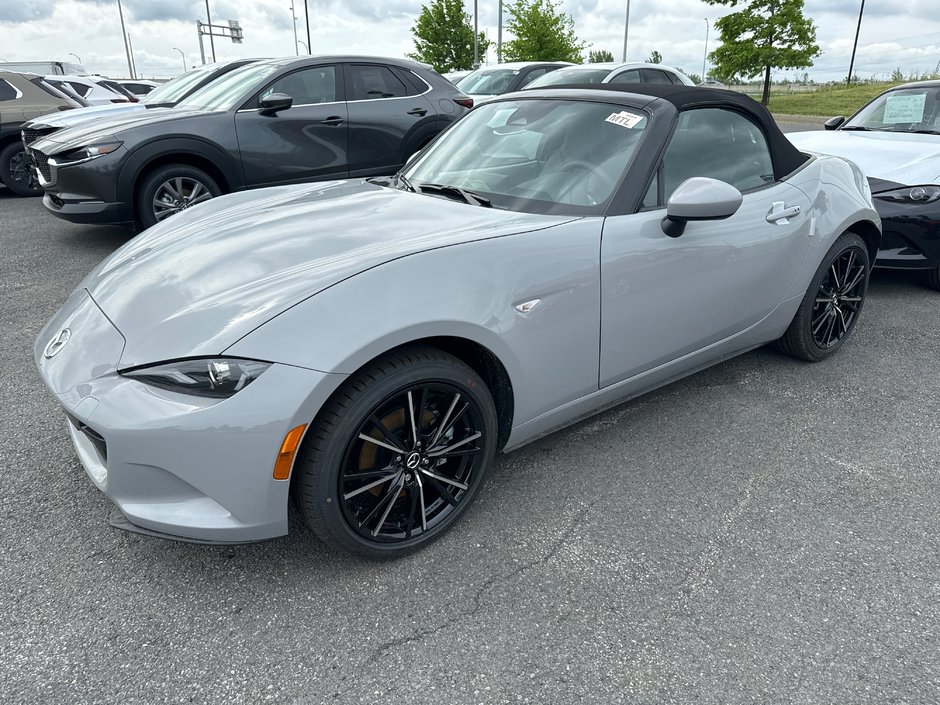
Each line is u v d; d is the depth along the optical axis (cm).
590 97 296
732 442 290
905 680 176
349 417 191
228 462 182
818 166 348
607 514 243
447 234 225
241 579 211
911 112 554
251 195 313
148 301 209
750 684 174
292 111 611
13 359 368
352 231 237
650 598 203
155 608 199
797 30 2502
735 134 304
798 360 371
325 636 189
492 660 181
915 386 343
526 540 229
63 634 189
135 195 564
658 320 265
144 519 189
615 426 303
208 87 662
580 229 239
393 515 221
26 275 521
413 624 194
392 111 662
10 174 884
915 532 234
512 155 288
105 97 1438
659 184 263
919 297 479
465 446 225
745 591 206
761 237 296
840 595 204
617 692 172
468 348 226
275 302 190
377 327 189
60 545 225
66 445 284
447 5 2652
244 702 169
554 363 236
